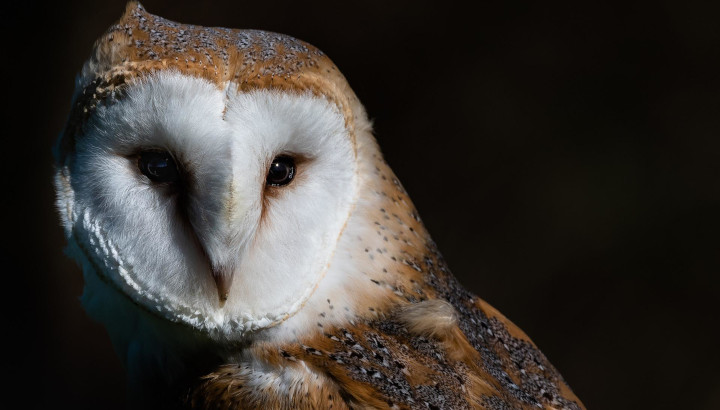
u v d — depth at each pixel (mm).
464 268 13281
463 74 13133
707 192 12680
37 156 12289
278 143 4320
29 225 12141
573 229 13117
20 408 11695
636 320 13016
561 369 13117
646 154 12820
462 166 13281
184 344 4938
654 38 12578
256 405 4668
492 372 4930
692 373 12898
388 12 13023
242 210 4254
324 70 4633
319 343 4754
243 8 12945
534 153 13117
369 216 4965
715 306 12789
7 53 12188
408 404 4547
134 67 4234
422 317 4844
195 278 4492
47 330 12078
